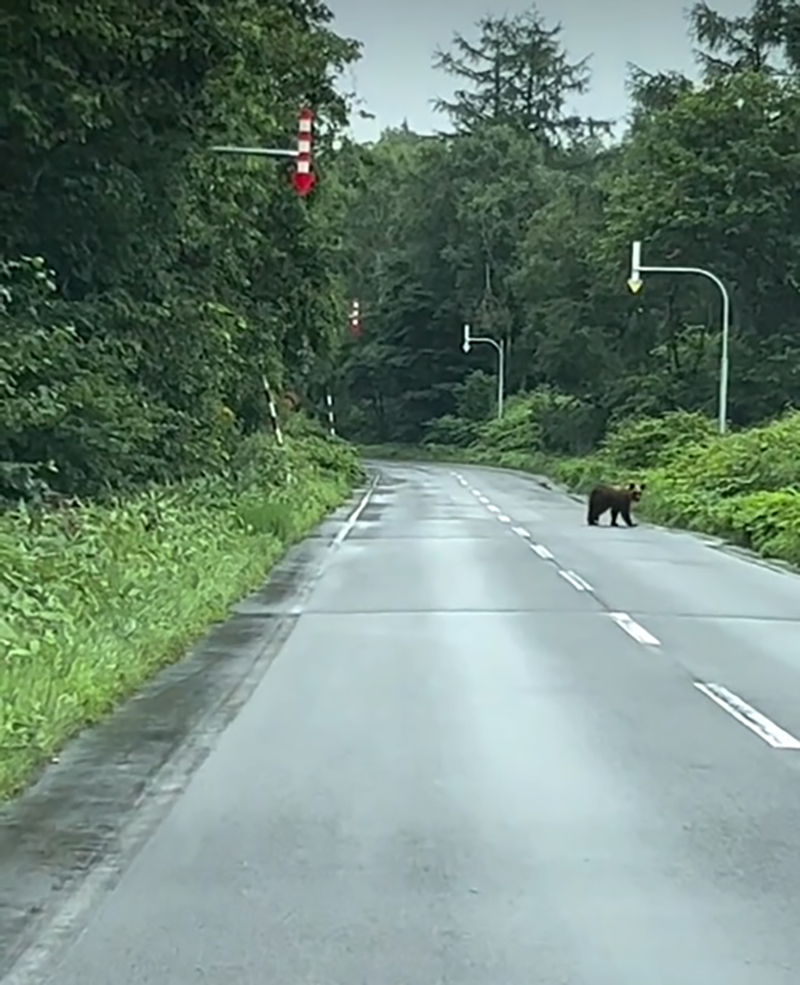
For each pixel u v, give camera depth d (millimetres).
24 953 5707
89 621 13250
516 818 7824
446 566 23766
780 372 61719
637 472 50656
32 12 19531
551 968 5543
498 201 100562
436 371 109938
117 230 23828
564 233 80938
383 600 18719
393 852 7145
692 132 62000
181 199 24641
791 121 60875
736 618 17188
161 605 15250
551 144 105375
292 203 35656
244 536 24250
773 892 6543
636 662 13633
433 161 105125
